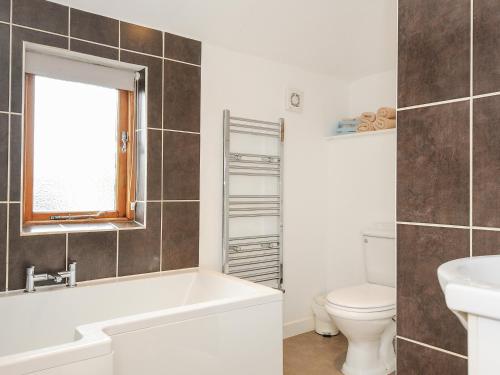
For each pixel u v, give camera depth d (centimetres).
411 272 175
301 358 267
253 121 287
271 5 237
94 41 222
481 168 152
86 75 229
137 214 250
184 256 256
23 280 202
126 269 234
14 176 199
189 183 258
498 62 147
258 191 295
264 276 298
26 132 219
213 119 271
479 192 152
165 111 248
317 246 331
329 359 265
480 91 152
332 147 337
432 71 168
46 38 207
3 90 196
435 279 166
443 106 164
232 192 281
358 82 349
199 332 172
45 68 216
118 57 230
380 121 300
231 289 225
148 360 158
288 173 312
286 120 311
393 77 322
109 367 138
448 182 162
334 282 333
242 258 281
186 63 258
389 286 275
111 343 141
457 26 160
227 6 233
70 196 236
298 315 316
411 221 175
